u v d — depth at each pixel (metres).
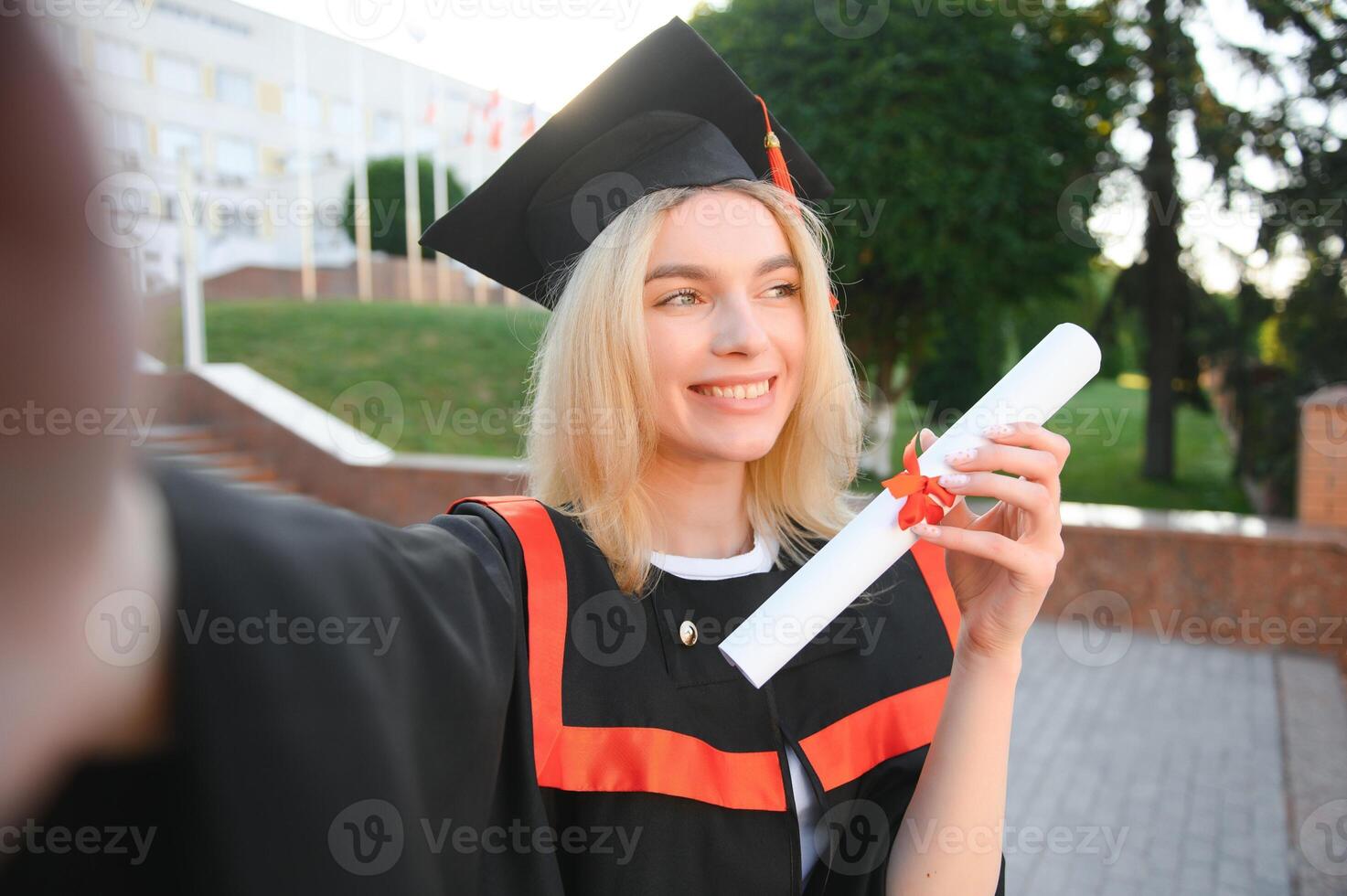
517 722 0.85
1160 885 3.21
